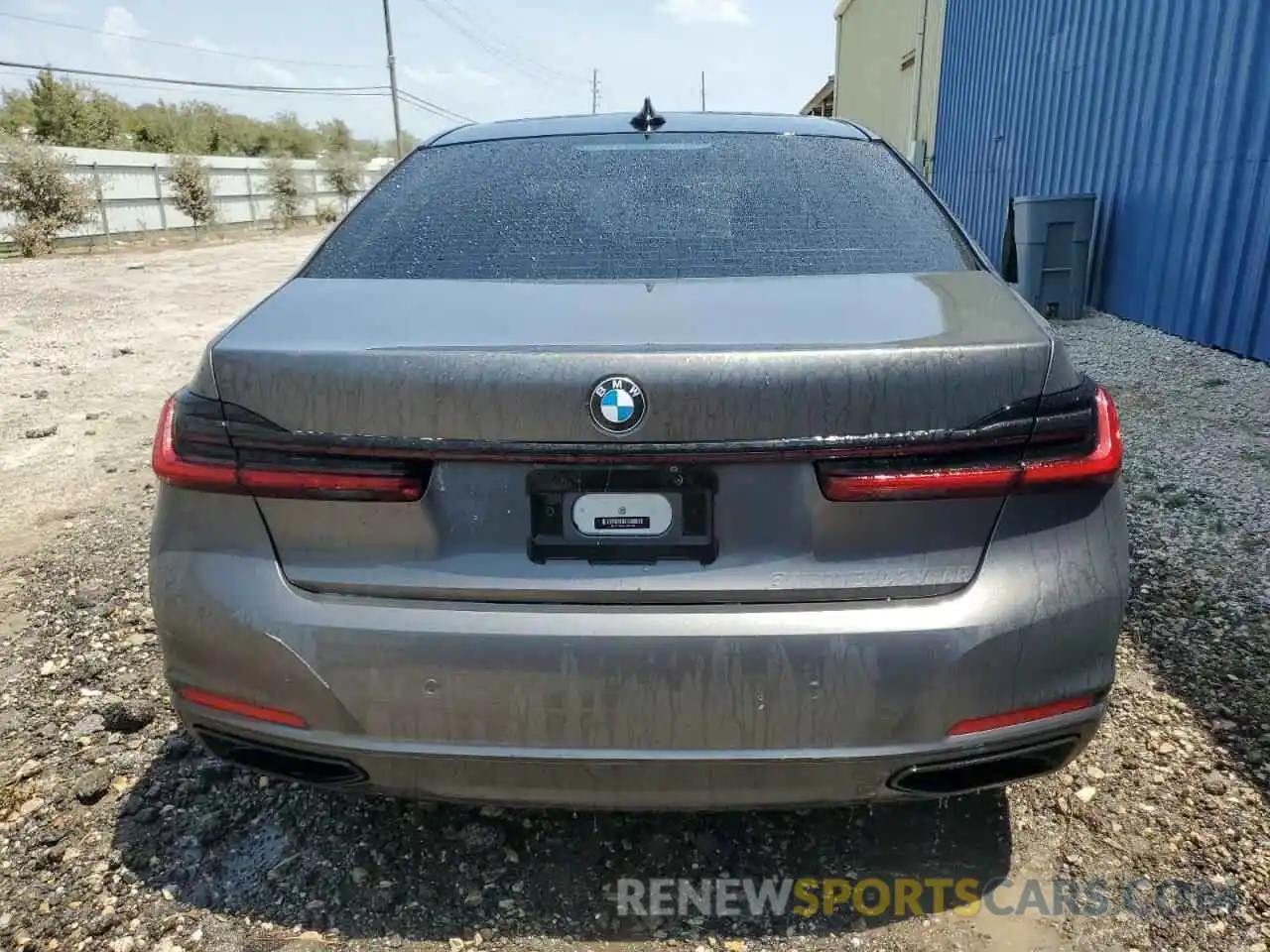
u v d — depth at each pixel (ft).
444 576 5.52
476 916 6.53
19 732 8.66
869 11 71.00
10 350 29.50
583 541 5.46
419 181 8.16
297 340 5.63
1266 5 19.86
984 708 5.45
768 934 6.36
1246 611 10.36
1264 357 20.35
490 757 5.50
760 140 8.54
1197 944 6.17
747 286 6.34
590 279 6.56
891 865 6.95
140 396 23.30
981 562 5.49
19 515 14.64
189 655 5.79
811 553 5.42
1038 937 6.27
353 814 7.53
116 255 72.79
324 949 6.25
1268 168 19.93
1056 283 26.43
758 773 5.46
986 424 5.34
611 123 9.00
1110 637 5.69
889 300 6.07
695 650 5.31
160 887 6.77
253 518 5.66
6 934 6.33
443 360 5.30
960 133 44.57
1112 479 5.76
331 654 5.49
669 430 5.23
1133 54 25.84
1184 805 7.43
